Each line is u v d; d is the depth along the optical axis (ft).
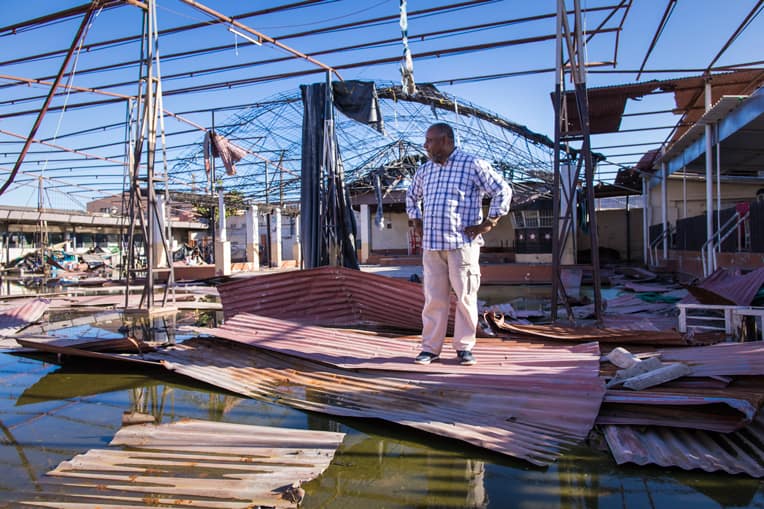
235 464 6.65
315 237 23.02
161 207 57.00
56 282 50.60
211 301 29.27
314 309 16.24
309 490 6.31
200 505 5.57
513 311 19.48
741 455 6.70
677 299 22.72
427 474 6.72
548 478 6.50
